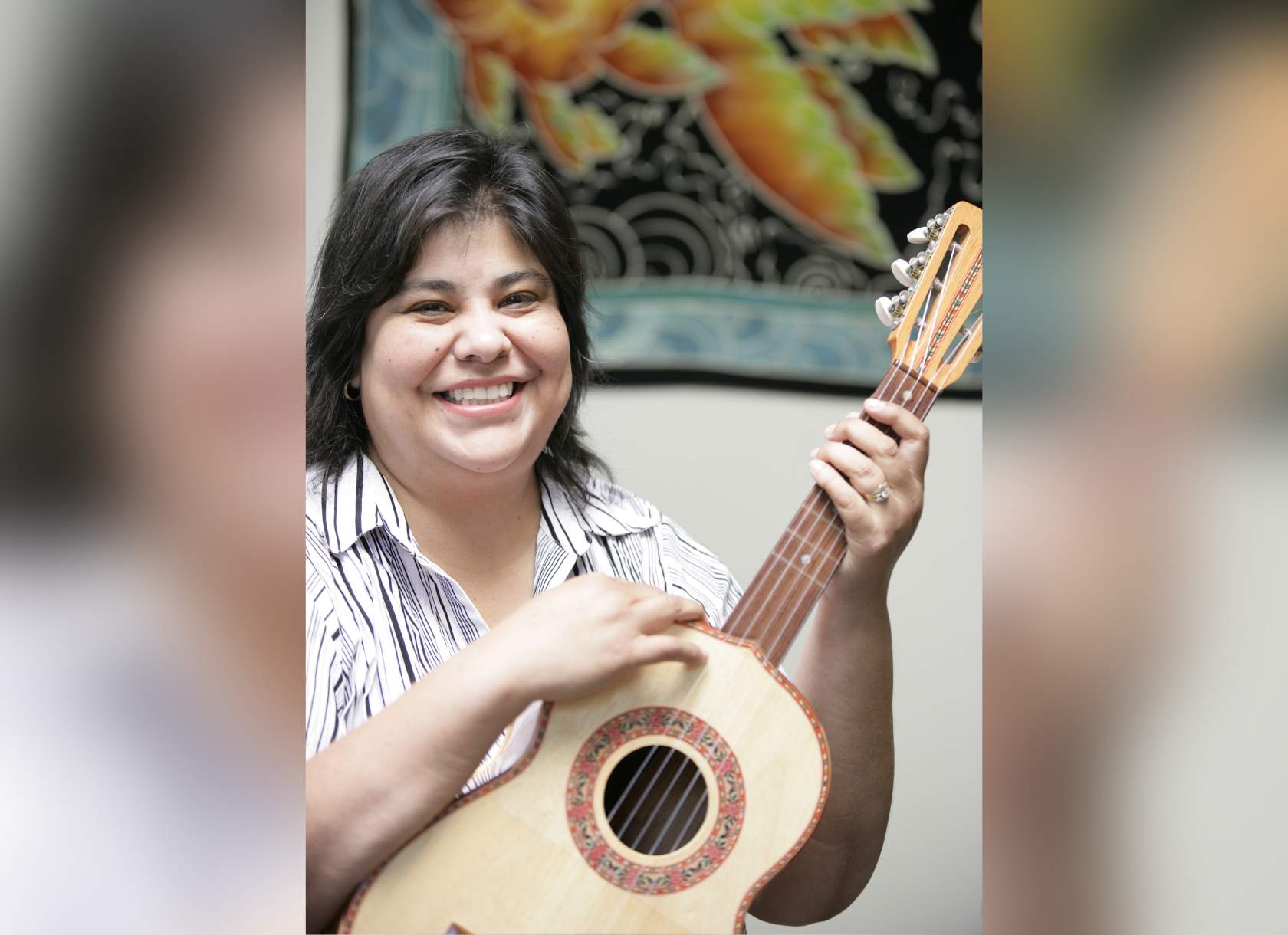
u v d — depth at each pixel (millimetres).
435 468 1013
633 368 1640
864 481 927
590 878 802
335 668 931
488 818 811
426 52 1585
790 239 1672
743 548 1634
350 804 803
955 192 1700
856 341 1674
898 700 1660
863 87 1685
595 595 842
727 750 833
